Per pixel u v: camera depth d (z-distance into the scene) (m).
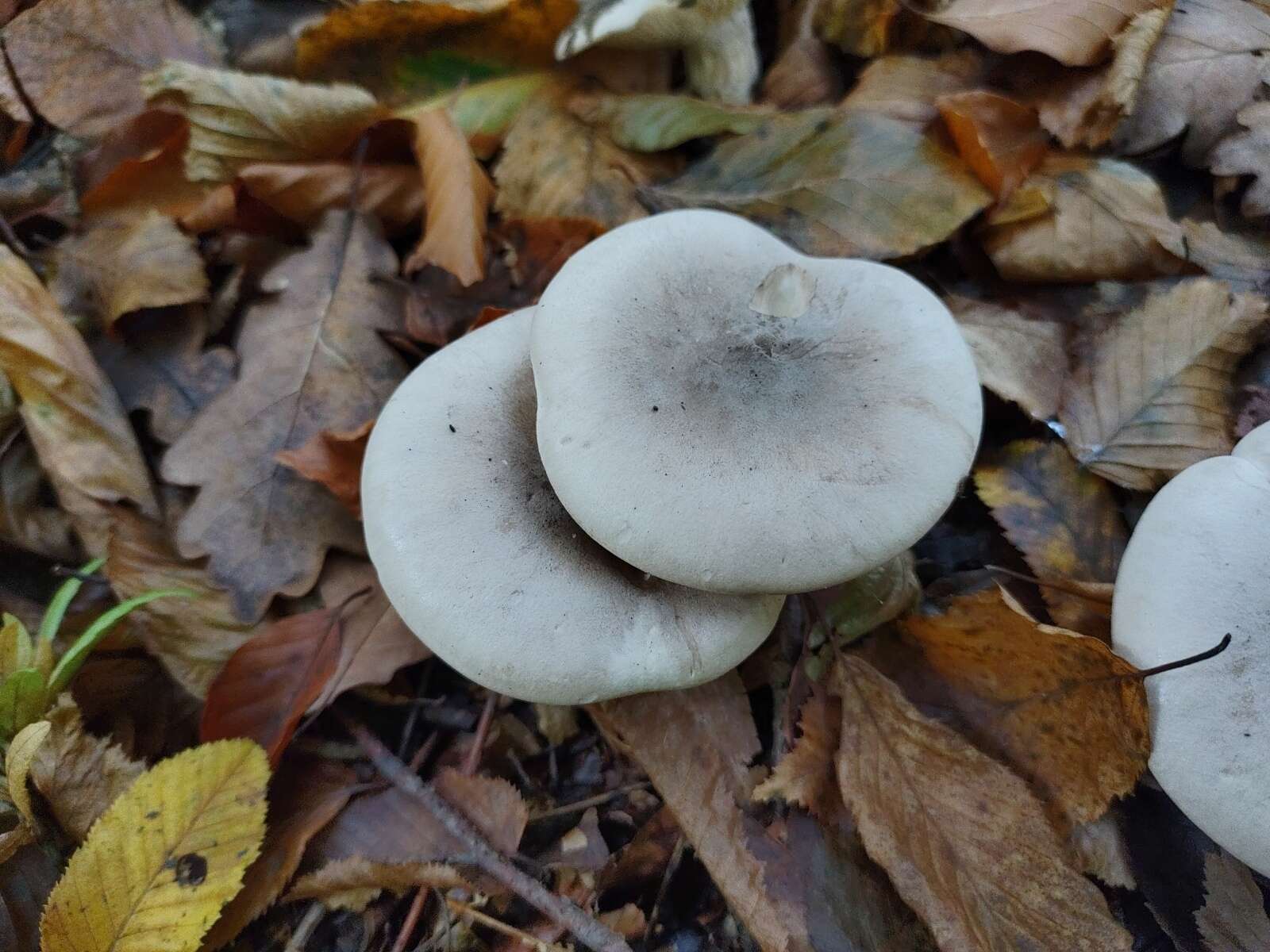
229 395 0.29
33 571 0.28
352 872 0.25
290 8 0.34
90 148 0.32
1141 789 0.26
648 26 0.31
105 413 0.28
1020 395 0.29
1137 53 0.30
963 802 0.25
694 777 0.26
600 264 0.25
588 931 0.24
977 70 0.32
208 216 0.31
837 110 0.32
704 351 0.24
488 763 0.28
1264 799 0.22
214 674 0.27
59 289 0.30
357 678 0.27
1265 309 0.29
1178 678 0.23
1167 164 0.32
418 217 0.33
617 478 0.22
